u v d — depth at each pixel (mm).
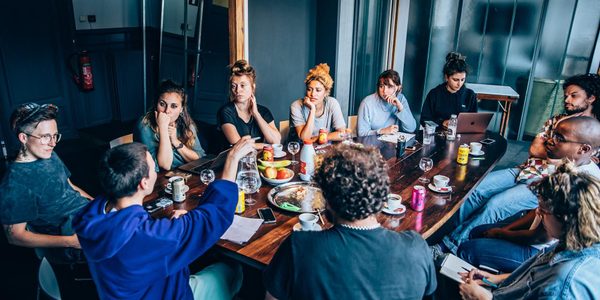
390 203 1974
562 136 2301
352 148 1176
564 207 1329
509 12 5305
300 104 3373
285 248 1132
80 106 5281
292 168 2508
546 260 1439
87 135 5219
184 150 2732
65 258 2004
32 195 1860
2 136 4383
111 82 5574
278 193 2125
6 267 2771
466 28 5594
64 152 4746
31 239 1850
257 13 4027
